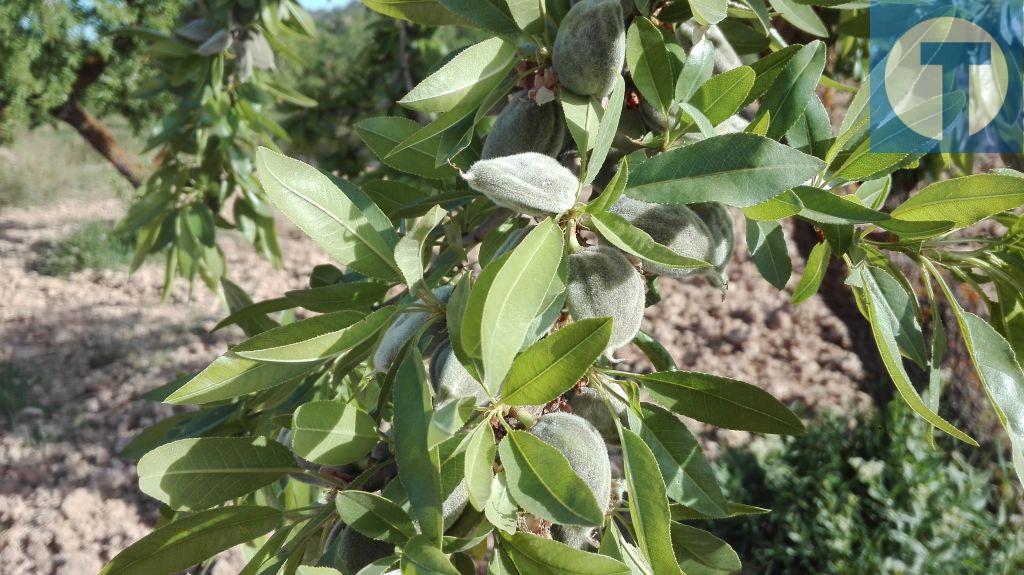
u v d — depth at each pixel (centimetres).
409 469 20
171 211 83
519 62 27
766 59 27
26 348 162
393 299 31
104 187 307
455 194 32
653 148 27
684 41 28
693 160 23
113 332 171
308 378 36
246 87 85
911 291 27
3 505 112
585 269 23
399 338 25
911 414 99
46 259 219
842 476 98
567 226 23
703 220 26
